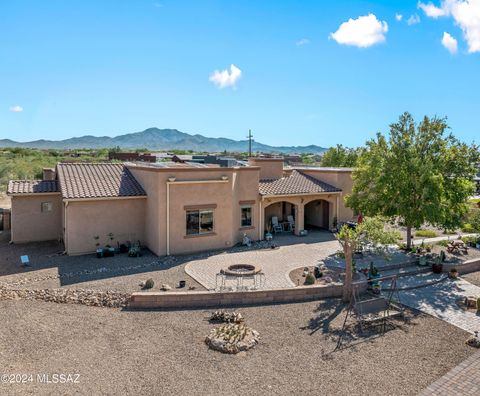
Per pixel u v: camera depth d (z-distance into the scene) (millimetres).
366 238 17781
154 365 11570
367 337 13742
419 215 23172
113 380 10750
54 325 14258
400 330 14414
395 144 24625
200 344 12938
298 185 30719
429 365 11828
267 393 10242
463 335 14031
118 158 75062
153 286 17703
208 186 24656
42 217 27609
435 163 23719
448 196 23625
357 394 10258
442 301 17531
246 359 12023
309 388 10492
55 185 28375
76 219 23500
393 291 17703
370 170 24641
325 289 17641
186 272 20156
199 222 24672
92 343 12906
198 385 10578
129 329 14047
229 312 15172
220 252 24578
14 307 15852
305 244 27016
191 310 15969
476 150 24109
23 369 11234
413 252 25266
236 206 26562
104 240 24359
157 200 23188
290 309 16250
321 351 12633
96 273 19828
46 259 22547
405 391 10422
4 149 118500
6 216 31812
